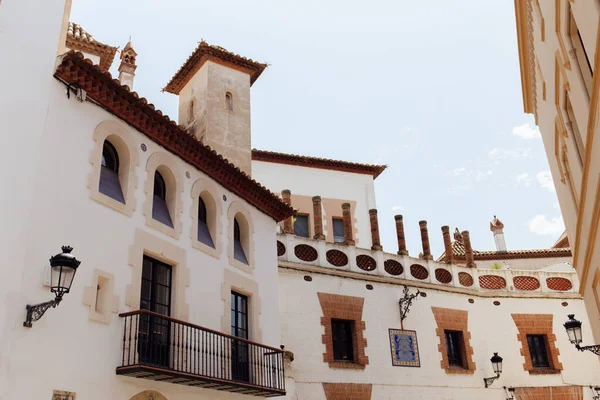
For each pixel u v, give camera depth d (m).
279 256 21.23
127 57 20.92
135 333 11.50
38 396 9.45
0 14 10.55
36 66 11.02
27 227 9.92
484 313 25.64
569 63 11.23
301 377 19.70
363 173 30.45
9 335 9.18
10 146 10.05
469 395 23.39
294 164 28.88
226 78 22.28
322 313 21.19
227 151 20.70
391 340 22.34
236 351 14.89
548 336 26.11
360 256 23.42
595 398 25.12
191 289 13.98
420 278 24.73
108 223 11.95
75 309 10.61
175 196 14.38
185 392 12.93
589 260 13.85
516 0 14.98
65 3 12.42
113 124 12.77
